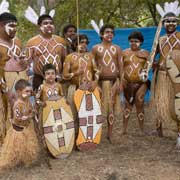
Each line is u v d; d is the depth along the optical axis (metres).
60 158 5.62
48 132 5.55
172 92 5.91
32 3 9.07
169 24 6.16
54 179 4.92
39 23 5.99
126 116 6.82
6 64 5.60
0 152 5.32
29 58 5.93
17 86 5.13
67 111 5.68
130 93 6.68
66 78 6.02
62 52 6.12
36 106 5.68
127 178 4.95
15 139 5.10
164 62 5.94
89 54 6.11
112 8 10.12
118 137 6.71
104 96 6.23
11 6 10.81
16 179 4.93
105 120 7.46
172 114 5.92
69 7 9.97
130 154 5.82
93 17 10.16
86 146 5.95
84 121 5.93
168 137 6.67
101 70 6.20
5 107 5.68
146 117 7.79
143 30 8.89
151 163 5.43
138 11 10.49
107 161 5.52
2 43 5.64
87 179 4.93
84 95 5.94
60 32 9.97
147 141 6.47
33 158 5.26
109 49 6.22
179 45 6.19
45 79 5.73
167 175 5.03
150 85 6.75
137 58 6.55
